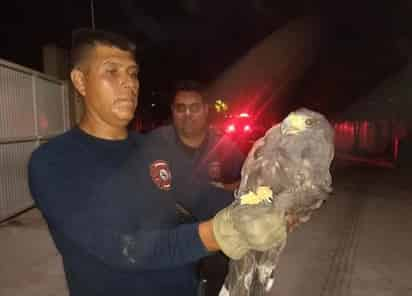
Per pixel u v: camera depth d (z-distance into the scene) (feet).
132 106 4.22
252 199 3.13
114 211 3.83
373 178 40.60
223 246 3.14
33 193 3.96
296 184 3.67
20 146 26.45
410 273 15.48
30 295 13.61
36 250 18.21
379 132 66.90
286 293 13.83
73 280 4.11
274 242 2.96
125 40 4.25
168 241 3.27
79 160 3.97
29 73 28.02
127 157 4.25
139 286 4.19
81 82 4.29
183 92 7.93
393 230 21.29
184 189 5.99
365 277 15.14
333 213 25.02
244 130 45.14
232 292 4.02
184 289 4.62
